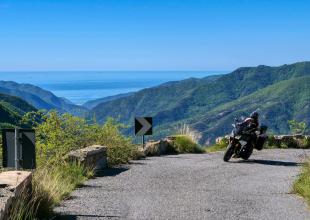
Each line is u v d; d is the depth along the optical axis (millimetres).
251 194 10523
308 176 11570
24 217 6926
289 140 24188
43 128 15102
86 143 16266
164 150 20734
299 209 8844
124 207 8836
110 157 16312
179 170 14891
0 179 7102
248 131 17688
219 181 12602
